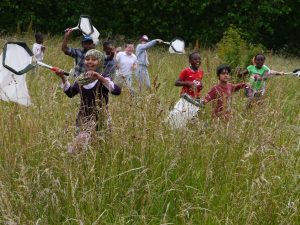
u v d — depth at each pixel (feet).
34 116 19.81
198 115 21.76
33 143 18.49
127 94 20.12
